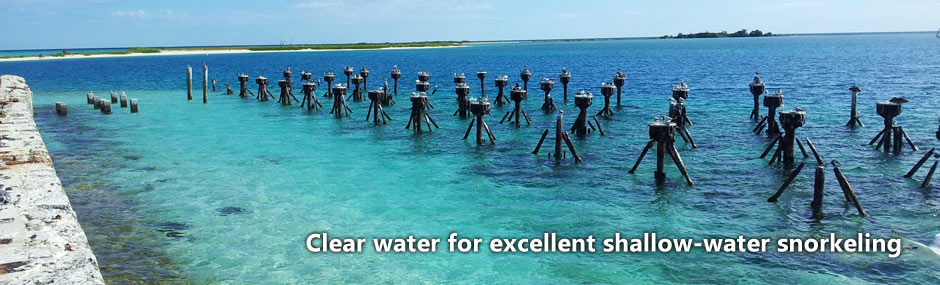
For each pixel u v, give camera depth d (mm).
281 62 171375
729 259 17047
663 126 24453
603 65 134500
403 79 95125
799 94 60188
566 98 55312
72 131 39812
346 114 46656
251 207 22141
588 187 24594
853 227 19375
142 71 118688
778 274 16016
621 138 35469
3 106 36438
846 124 39125
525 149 32375
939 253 17109
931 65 105812
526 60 171000
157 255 17375
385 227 20047
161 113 49438
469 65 147250
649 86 73688
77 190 24312
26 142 24516
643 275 16141
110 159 30484
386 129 40000
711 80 81625
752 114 42312
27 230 14172
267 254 17594
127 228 19656
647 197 23109
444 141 35219
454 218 20922
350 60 184250
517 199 23109
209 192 24109
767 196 22922
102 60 180375
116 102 56531
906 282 15406
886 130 30297
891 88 65125
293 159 30484
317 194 23922
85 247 13539
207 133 38875
